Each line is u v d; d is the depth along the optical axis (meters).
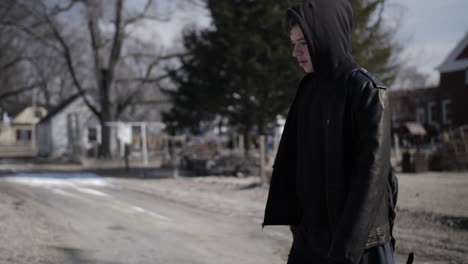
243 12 14.91
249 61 14.74
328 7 1.92
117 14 29.34
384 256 1.78
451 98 31.09
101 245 5.85
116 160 27.84
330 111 1.89
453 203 8.63
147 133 36.03
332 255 1.66
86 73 47.16
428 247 5.55
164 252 5.56
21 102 70.00
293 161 2.25
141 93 35.62
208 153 21.55
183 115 19.06
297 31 2.00
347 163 1.85
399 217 7.55
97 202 10.15
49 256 5.06
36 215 7.79
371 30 15.84
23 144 56.75
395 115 38.75
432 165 16.72
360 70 1.89
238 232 6.86
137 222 7.68
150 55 29.80
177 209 9.15
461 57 30.47
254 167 16.67
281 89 16.05
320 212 1.97
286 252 5.61
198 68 17.39
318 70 1.96
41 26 30.36
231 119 18.55
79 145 28.73
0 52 39.75
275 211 2.24
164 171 19.72
